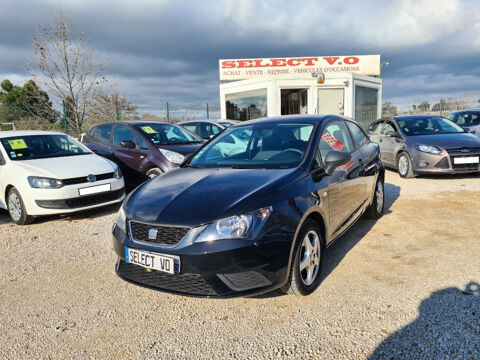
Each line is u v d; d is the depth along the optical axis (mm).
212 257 2482
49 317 2879
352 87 15070
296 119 4047
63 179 5375
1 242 4738
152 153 6883
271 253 2574
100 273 3672
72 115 15297
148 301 3078
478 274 3172
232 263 2480
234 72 16922
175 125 8141
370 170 4555
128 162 7152
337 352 2268
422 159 7559
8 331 2703
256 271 2533
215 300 3021
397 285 3066
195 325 2672
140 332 2623
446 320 2508
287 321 2645
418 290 2955
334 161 3332
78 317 2863
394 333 2408
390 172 9094
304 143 3533
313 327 2547
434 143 7523
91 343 2521
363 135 5051
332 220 3414
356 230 4605
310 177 3168
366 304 2799
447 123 8672
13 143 6121
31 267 3885
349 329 2492
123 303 3059
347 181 3785
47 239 4781
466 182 7199
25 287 3420
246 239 2516
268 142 3732
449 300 2768
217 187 2963
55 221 5625
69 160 5984
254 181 2984
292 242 2705
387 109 21359
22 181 5371
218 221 2545
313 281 3061
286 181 2955
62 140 6703
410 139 8000
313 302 2883
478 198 5828
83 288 3357
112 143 7688
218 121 11375
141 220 2762
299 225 2777
